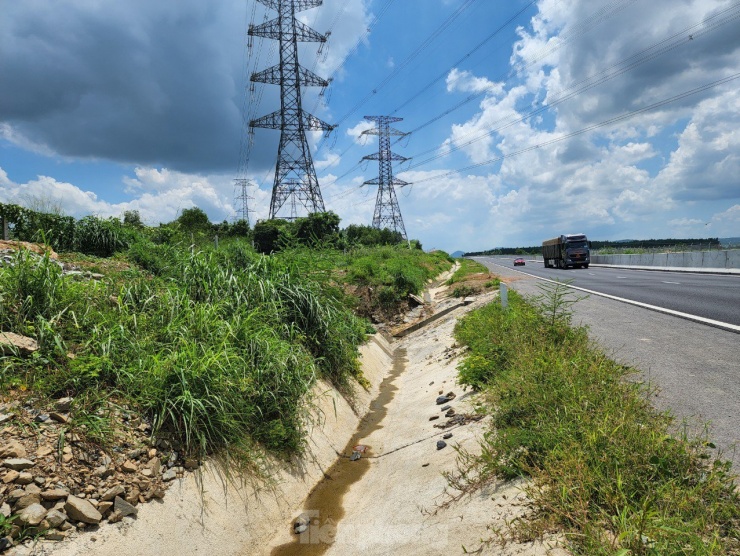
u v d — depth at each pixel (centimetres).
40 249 833
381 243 5972
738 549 259
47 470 366
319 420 690
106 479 388
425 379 1026
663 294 1512
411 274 2152
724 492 312
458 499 421
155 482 412
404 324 1825
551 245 4622
